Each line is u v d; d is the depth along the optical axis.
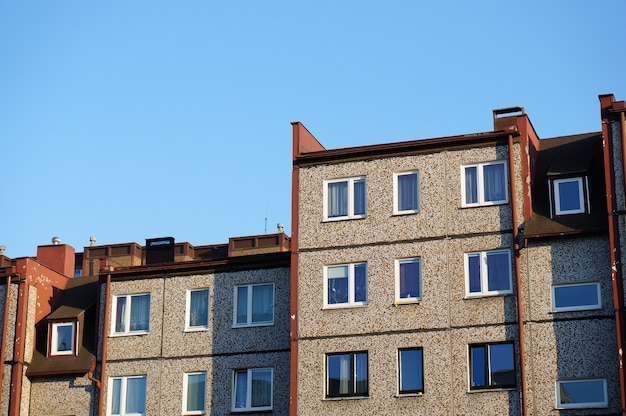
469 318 46.03
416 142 48.81
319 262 48.78
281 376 50.28
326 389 47.09
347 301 47.97
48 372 53.44
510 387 44.75
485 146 47.97
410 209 48.31
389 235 48.16
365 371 46.94
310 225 49.41
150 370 52.53
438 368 45.84
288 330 50.81
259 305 51.84
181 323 52.81
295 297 48.62
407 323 46.78
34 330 54.81
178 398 51.66
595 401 43.62
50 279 56.62
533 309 45.31
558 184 47.12
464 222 47.28
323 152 49.94
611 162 45.50
